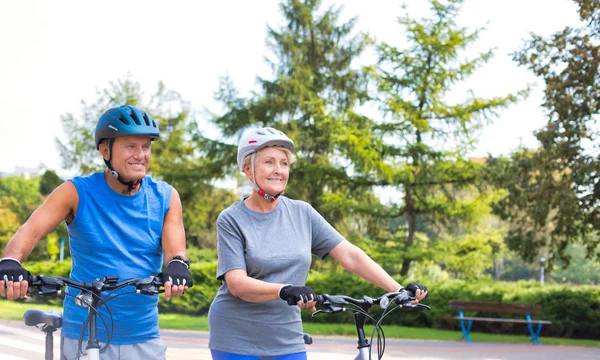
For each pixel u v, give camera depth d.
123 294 3.42
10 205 46.81
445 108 23.14
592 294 17.73
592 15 17.70
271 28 29.89
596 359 12.66
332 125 23.22
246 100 29.58
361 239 25.08
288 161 4.01
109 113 3.55
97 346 3.20
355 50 29.91
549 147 17.48
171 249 3.64
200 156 29.83
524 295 18.25
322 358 11.18
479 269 24.30
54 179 33.69
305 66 29.55
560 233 17.89
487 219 25.12
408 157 24.00
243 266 3.89
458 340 15.85
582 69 17.48
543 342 16.02
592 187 17.30
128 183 3.58
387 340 15.07
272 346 3.95
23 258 3.38
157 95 34.00
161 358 3.65
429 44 23.16
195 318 19.81
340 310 3.46
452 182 24.17
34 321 3.63
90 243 3.55
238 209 4.01
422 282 19.73
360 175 25.47
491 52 23.20
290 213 4.10
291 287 3.38
